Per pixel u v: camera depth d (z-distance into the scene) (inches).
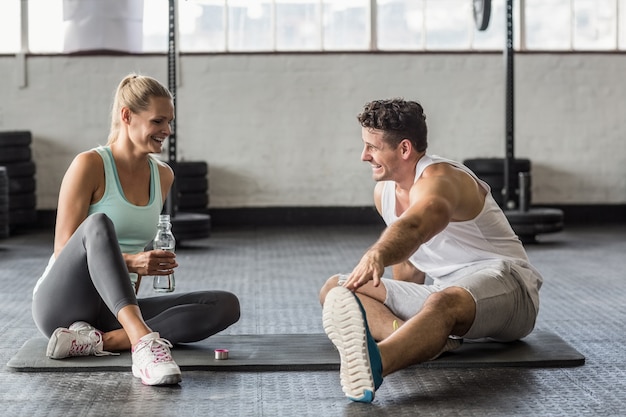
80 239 123.9
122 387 120.7
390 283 136.0
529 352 135.8
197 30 347.9
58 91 343.6
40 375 126.1
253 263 252.8
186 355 134.3
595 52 353.4
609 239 304.3
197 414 109.6
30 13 342.6
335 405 113.0
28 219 328.5
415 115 123.9
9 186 323.6
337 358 133.0
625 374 128.6
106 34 340.5
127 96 129.1
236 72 348.8
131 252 133.7
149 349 121.0
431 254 134.0
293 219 353.4
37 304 130.7
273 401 114.7
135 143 129.8
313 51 349.1
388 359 111.4
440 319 117.2
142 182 133.2
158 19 346.9
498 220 131.8
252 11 348.8
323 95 350.6
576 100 354.9
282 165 352.8
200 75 347.9
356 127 352.5
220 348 139.5
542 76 354.0
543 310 181.8
